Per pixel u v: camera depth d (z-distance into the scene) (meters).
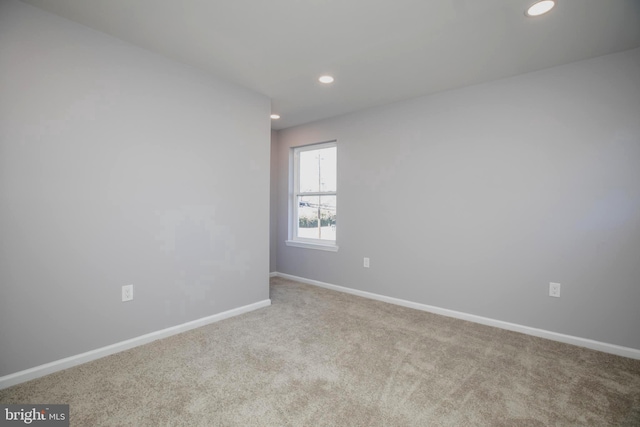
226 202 2.89
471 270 2.90
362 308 3.24
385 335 2.54
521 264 2.64
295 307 3.26
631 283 2.21
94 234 2.08
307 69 2.60
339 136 3.92
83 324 2.04
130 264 2.26
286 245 4.64
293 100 3.35
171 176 2.48
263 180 3.23
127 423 1.47
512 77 2.67
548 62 2.41
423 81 2.82
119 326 2.21
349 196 3.83
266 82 2.88
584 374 1.96
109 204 2.14
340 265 3.94
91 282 2.07
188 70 2.56
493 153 2.77
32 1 1.75
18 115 1.77
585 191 2.37
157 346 2.30
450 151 3.02
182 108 2.53
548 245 2.52
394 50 2.26
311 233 4.44
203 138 2.69
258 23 1.94
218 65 2.54
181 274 2.56
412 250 3.28
